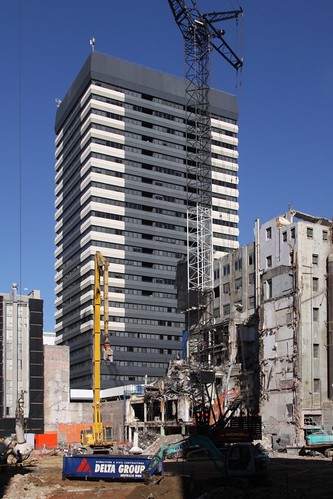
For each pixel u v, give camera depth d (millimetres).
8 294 140875
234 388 108000
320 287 97812
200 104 140375
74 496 40031
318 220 107125
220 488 38250
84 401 165375
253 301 114250
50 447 116812
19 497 40906
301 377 93000
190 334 130125
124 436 130000
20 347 139250
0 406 134625
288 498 36594
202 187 142625
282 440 91750
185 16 131500
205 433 46844
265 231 108312
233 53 137750
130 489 41312
